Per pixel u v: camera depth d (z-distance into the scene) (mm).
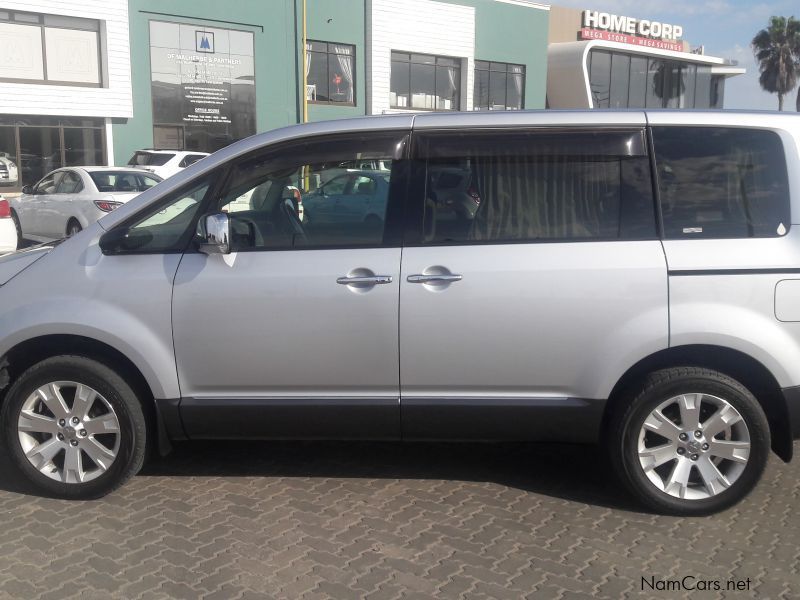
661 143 4062
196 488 4473
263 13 27312
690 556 3721
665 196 4023
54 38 23266
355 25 29594
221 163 4242
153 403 4289
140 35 24781
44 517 4086
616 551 3764
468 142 4121
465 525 4027
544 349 4004
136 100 24969
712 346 3971
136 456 4219
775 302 3898
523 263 3980
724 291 3910
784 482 4598
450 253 4035
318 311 4047
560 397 4082
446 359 4047
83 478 4238
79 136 24047
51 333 4133
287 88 28328
